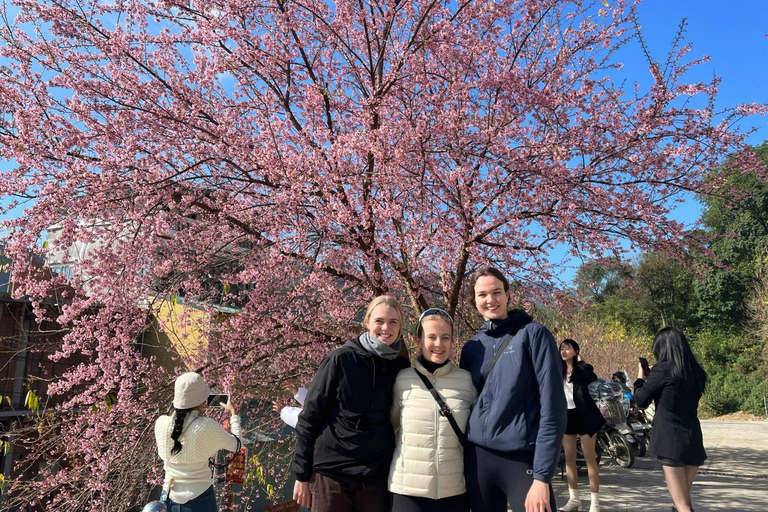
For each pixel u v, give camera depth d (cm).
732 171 586
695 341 2983
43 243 478
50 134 490
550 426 240
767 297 2472
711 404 2491
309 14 597
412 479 253
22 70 518
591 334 1458
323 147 518
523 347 258
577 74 614
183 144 555
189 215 602
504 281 287
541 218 591
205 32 557
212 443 330
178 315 645
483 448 254
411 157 557
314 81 593
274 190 566
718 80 529
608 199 543
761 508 559
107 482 501
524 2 551
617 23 573
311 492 268
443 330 272
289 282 614
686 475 374
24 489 535
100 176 482
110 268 499
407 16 598
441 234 537
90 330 500
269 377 606
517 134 600
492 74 565
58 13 509
